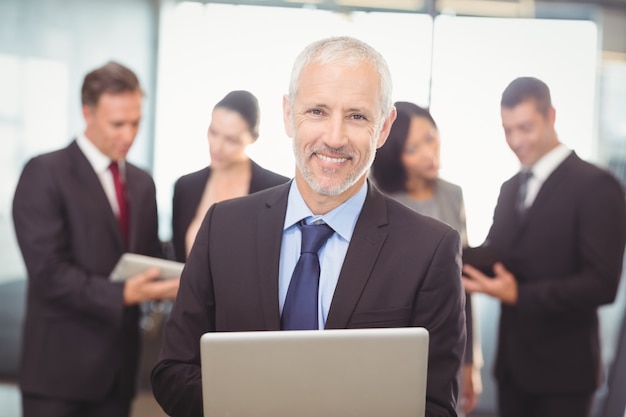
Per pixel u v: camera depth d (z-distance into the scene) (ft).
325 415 4.47
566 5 12.62
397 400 4.50
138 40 13.35
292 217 5.70
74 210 9.95
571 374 11.39
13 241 14.21
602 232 11.10
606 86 12.72
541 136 11.40
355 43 5.27
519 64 12.76
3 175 13.94
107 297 9.62
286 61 13.03
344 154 5.21
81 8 13.48
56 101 13.75
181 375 5.41
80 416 10.17
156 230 10.73
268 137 12.27
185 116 13.24
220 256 5.68
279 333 4.48
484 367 13.50
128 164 10.57
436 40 12.84
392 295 5.43
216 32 13.11
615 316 13.70
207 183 10.18
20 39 13.67
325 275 5.62
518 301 11.06
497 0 12.67
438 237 5.55
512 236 11.38
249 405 4.45
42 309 9.96
